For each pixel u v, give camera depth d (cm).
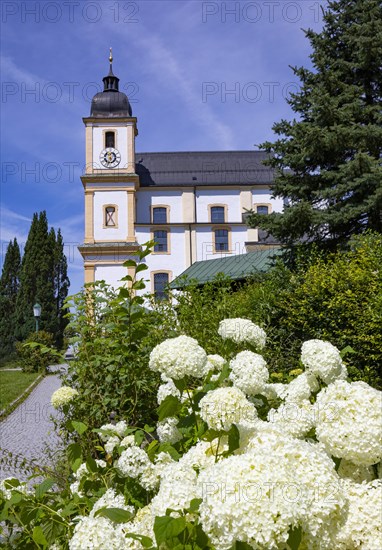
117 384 524
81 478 279
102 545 183
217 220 4128
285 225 1433
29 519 243
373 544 164
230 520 155
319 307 937
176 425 291
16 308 4025
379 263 945
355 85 1534
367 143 1411
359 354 832
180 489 185
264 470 161
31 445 923
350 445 186
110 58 4250
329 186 1462
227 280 959
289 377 488
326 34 1583
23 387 1888
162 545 184
